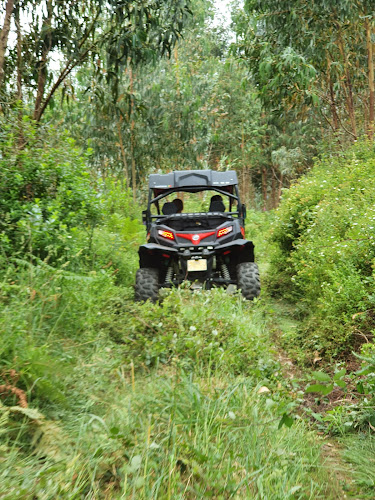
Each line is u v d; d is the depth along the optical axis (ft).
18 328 11.74
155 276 23.82
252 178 131.23
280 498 9.06
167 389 12.23
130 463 9.20
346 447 12.07
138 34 39.60
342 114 72.95
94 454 9.09
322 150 60.85
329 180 35.12
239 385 13.24
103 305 17.67
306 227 30.25
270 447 11.12
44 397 10.87
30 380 10.89
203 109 87.40
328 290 20.29
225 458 10.27
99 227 30.01
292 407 13.38
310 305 23.70
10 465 8.66
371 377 13.80
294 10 51.29
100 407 11.57
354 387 14.84
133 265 28.78
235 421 11.54
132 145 77.41
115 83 42.98
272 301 27.45
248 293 23.90
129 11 40.01
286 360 18.35
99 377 12.54
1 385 10.32
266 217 63.21
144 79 77.71
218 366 14.57
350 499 9.87
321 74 58.13
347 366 16.71
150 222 28.55
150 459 9.59
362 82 62.03
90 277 16.78
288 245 32.04
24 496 7.82
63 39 39.01
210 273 24.47
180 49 89.71
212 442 10.66
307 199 32.19
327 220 27.07
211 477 9.36
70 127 58.85
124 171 81.51
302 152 89.04
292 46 54.19
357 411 13.29
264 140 109.81
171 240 24.77
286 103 53.93
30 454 9.31
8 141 22.30
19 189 21.83
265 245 41.22
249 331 18.21
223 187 29.19
